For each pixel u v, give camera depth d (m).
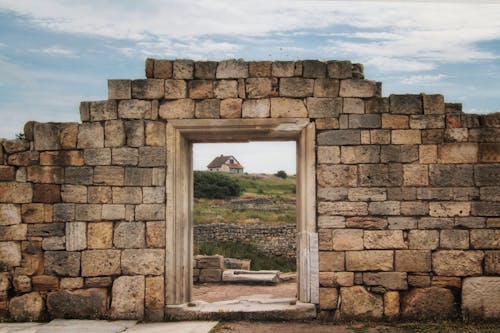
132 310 11.06
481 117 11.13
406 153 11.09
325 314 10.91
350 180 11.09
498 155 11.05
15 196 11.37
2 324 10.82
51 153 11.40
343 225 11.02
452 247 10.92
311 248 10.99
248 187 62.06
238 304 11.50
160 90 11.34
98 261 11.19
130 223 11.21
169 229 11.17
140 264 11.13
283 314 10.88
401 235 10.97
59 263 11.23
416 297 10.84
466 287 10.84
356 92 11.20
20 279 11.23
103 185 11.29
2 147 11.45
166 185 11.23
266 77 11.27
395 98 11.16
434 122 11.12
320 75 11.25
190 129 11.31
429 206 10.99
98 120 11.39
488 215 10.95
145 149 11.30
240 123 11.21
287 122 11.17
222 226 27.20
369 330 10.12
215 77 11.33
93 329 10.12
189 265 11.61
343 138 11.14
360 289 10.88
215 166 103.38
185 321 10.90
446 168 11.05
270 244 26.45
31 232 11.31
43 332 9.91
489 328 10.22
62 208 11.30
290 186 66.44
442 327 10.27
